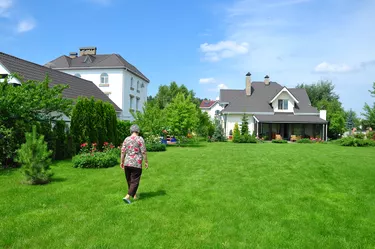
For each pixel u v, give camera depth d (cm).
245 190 696
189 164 1124
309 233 437
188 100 2281
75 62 3142
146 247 381
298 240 412
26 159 725
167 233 426
